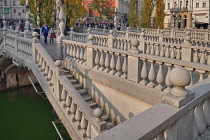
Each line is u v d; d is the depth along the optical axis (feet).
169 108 9.38
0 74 67.56
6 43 49.14
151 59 20.62
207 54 35.17
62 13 36.81
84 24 121.60
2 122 48.49
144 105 21.61
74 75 32.42
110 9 226.79
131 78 23.04
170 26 205.57
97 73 27.37
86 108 18.92
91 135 17.16
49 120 49.34
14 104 58.95
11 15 263.70
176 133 9.40
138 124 8.29
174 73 9.76
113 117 25.67
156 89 20.70
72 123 21.11
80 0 89.35
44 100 61.98
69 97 22.25
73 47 34.09
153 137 8.08
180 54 36.01
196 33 67.82
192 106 10.07
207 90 11.32
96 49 27.71
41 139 41.32
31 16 94.84
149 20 111.24
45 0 93.04
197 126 11.11
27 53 36.70
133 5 120.26
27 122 48.37
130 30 100.32
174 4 205.16
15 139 41.19
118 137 7.52
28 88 72.08
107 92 26.17
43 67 30.35
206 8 187.52
